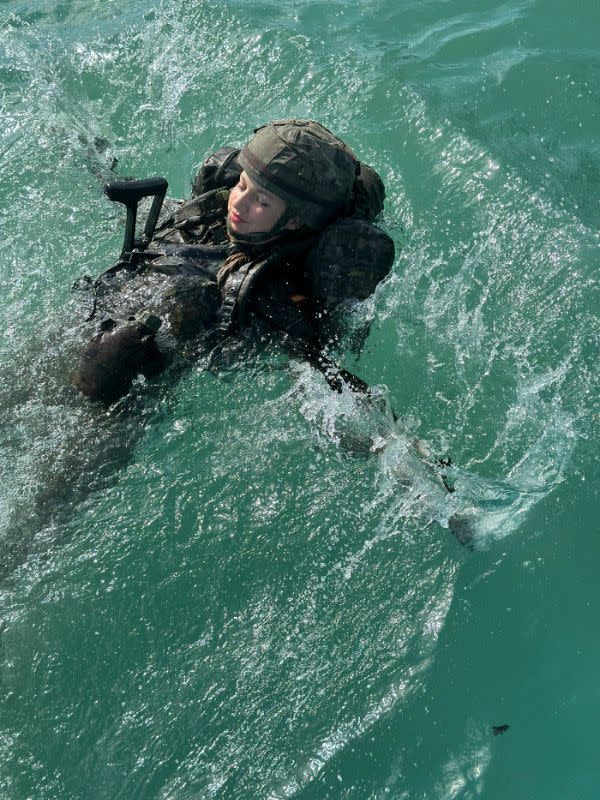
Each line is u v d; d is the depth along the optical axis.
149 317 2.84
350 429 2.80
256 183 2.90
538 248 3.59
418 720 2.36
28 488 2.75
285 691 2.41
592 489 2.79
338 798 2.24
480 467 2.91
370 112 4.42
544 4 5.07
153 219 3.14
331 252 2.94
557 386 3.11
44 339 3.03
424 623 2.52
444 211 3.82
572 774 2.30
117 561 2.66
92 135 4.27
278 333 2.94
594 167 4.00
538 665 2.46
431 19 5.12
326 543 2.69
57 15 5.41
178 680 2.45
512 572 2.62
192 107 4.59
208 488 2.80
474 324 3.34
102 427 2.86
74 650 2.50
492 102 4.38
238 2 5.30
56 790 2.27
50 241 3.65
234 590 2.61
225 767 2.29
